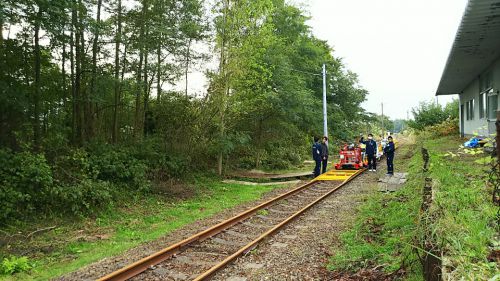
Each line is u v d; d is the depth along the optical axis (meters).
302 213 11.19
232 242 8.54
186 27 16.47
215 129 19.91
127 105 18.86
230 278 6.29
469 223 5.90
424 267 4.88
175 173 16.98
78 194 11.27
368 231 8.42
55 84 15.02
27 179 10.62
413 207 8.96
